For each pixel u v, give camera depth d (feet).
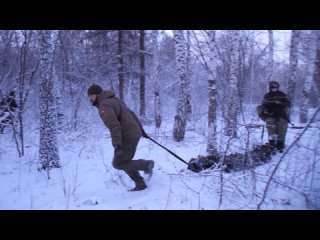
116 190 17.51
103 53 51.83
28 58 37.86
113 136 15.92
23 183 19.86
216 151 19.79
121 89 51.72
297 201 13.92
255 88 45.03
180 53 30.14
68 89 49.83
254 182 14.24
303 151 15.67
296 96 43.21
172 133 32.42
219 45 28.94
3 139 31.32
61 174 21.17
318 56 19.66
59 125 38.06
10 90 29.53
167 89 56.65
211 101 22.48
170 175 18.85
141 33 50.37
